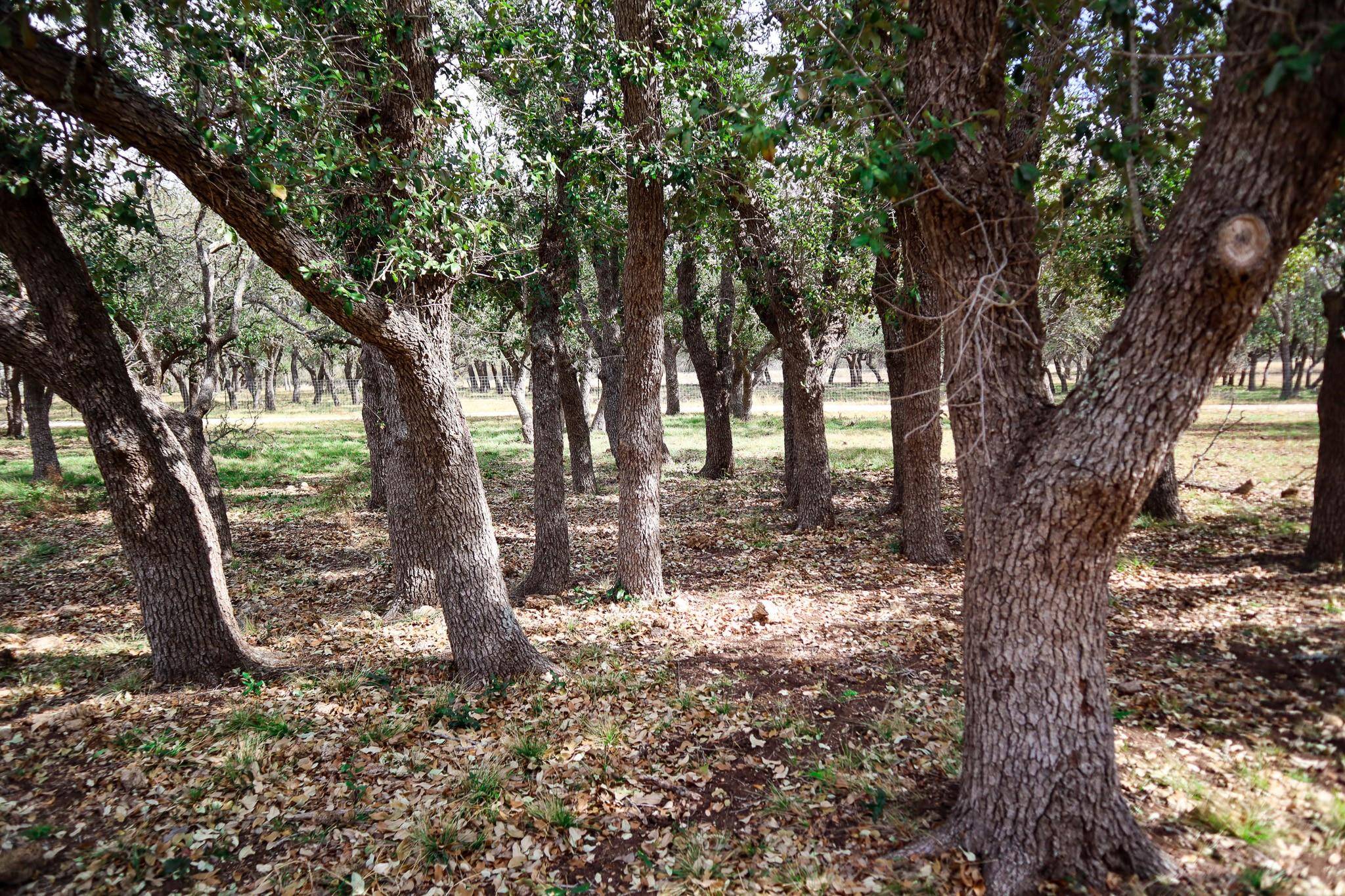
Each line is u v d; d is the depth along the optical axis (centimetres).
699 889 319
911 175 277
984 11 282
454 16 754
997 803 306
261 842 360
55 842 357
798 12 445
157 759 434
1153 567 764
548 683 552
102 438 518
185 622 557
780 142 339
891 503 1185
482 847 353
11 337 488
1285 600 617
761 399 4169
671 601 776
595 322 1775
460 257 521
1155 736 410
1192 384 243
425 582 778
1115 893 282
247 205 411
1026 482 281
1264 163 216
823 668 569
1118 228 482
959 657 568
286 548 1097
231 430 1471
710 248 1107
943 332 313
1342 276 535
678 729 472
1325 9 201
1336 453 687
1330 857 294
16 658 628
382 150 484
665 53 659
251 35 445
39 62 360
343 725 484
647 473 779
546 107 748
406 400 520
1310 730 400
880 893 300
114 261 739
